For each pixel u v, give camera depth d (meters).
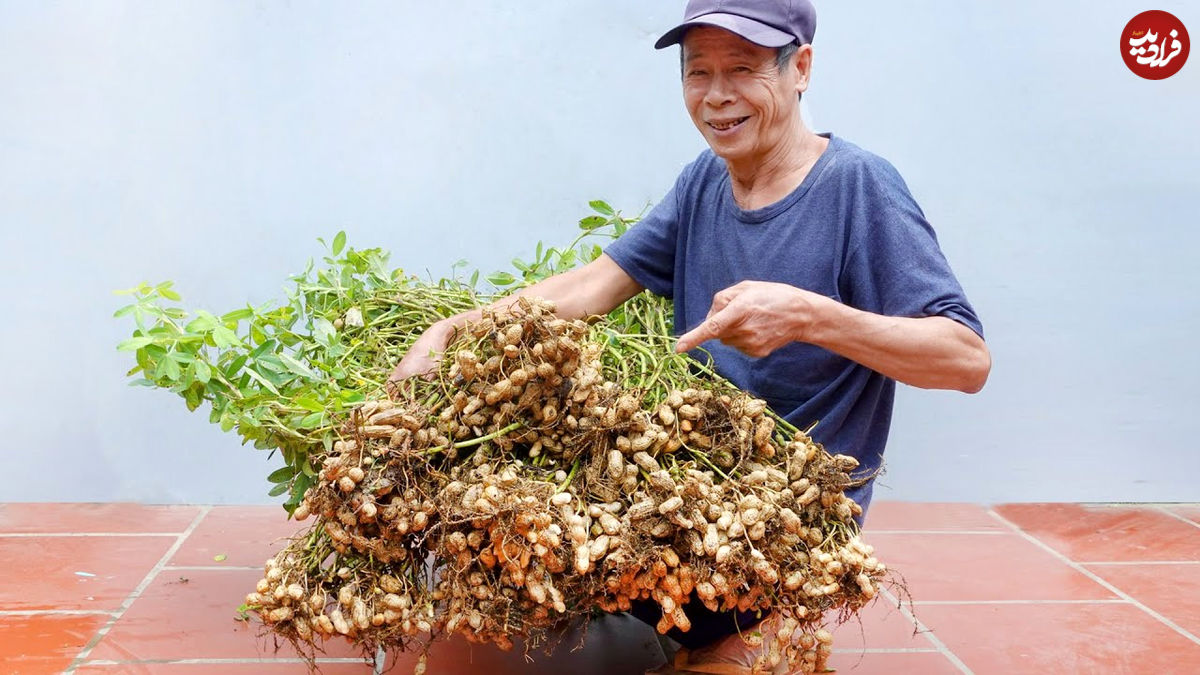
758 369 2.24
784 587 1.99
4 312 3.45
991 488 3.77
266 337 2.55
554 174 3.52
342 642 2.65
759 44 2.08
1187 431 3.75
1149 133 3.55
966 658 2.66
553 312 2.00
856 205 2.17
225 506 3.62
